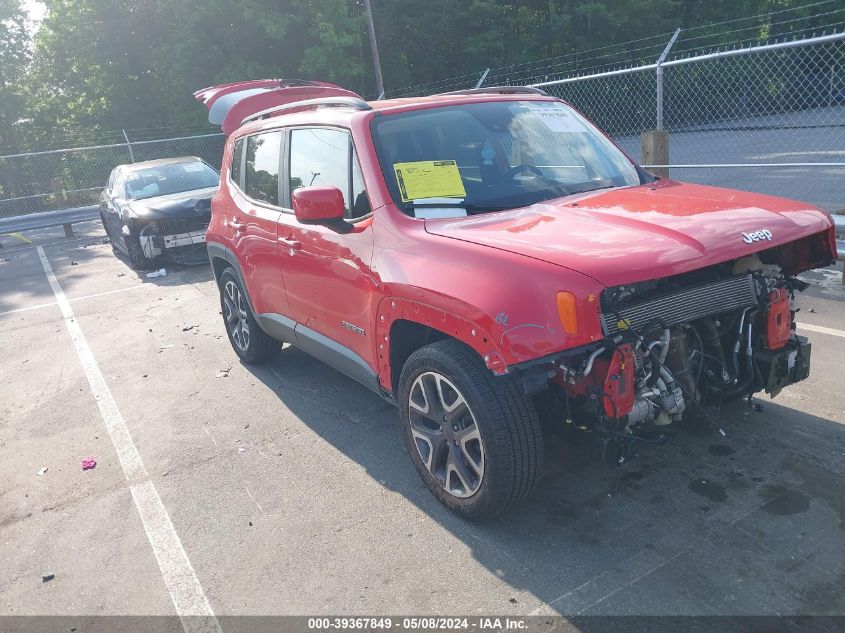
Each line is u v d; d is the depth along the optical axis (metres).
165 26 29.12
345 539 3.49
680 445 3.96
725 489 3.54
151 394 5.71
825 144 18.19
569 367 3.05
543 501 3.61
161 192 11.52
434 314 3.26
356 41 27.56
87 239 15.67
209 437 4.80
